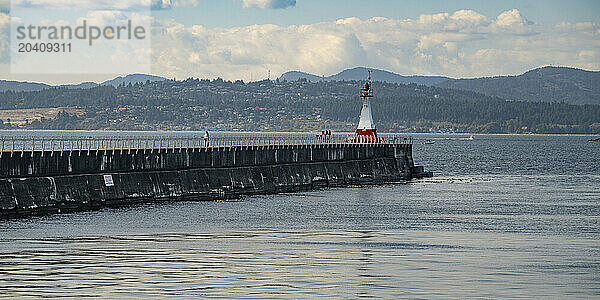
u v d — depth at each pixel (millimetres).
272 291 97438
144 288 97125
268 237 135875
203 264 111375
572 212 178875
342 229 147000
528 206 190500
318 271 108750
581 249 129625
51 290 95312
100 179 165125
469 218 166000
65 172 158250
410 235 141250
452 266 114000
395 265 113750
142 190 175000
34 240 126312
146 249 121688
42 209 152250
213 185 195000
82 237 130500
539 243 135000
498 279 106375
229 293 96000
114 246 123375
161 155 181250
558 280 106750
